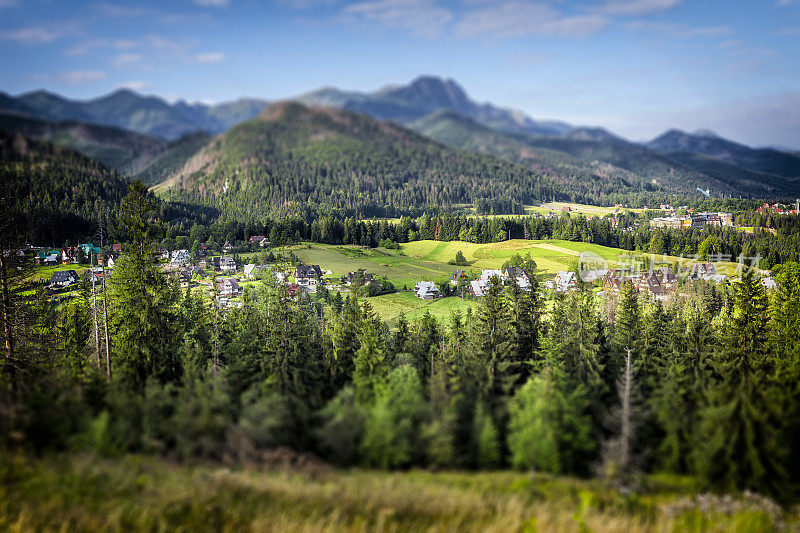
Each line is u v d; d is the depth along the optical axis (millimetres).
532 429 30625
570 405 34250
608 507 25906
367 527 22172
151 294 48250
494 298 53656
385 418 30047
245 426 29047
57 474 23016
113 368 44812
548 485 28172
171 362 47812
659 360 48594
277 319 50250
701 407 35031
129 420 29234
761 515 26078
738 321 49438
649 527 24453
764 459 28609
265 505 22750
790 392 37375
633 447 31422
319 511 22672
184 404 29781
